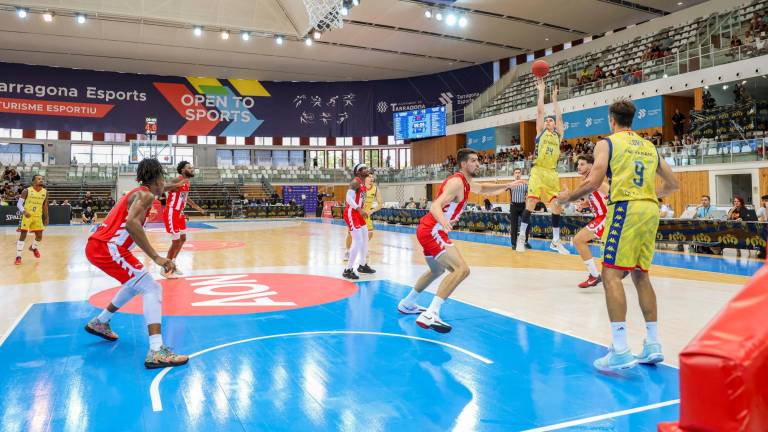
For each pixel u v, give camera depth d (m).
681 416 0.91
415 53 31.14
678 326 4.48
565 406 2.72
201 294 6.11
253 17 25.73
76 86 33.38
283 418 2.57
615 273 3.34
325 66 33.59
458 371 3.30
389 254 10.59
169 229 7.60
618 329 3.26
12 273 7.87
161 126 35.16
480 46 29.97
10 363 3.50
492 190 4.70
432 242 4.41
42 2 22.61
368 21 25.75
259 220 27.31
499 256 10.05
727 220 9.89
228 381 3.12
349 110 37.38
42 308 5.35
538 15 25.12
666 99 20.58
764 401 0.83
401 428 2.45
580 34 28.09
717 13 21.67
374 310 5.22
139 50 29.81
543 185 9.08
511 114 27.81
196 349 3.83
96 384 3.08
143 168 3.60
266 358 3.60
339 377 3.19
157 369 3.37
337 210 28.38
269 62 32.53
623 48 25.59
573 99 24.14
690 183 17.58
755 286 0.93
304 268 8.48
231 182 33.69
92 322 4.01
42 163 30.86
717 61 18.34
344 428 2.45
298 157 38.09
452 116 32.75
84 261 9.41
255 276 7.58
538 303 5.57
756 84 18.31
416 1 23.28
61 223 22.78
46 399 2.84
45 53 30.17
